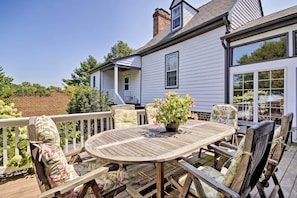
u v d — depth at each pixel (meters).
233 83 5.36
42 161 1.21
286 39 4.30
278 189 1.81
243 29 4.83
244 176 1.11
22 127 2.52
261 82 4.75
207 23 5.78
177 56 7.33
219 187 1.16
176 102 2.29
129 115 3.28
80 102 8.15
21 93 10.77
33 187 2.15
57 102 11.99
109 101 8.75
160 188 1.58
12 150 2.57
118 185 1.55
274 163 1.62
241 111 5.18
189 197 1.45
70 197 1.27
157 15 10.46
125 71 11.37
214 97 5.88
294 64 4.16
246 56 5.11
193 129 2.50
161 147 1.70
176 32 7.82
